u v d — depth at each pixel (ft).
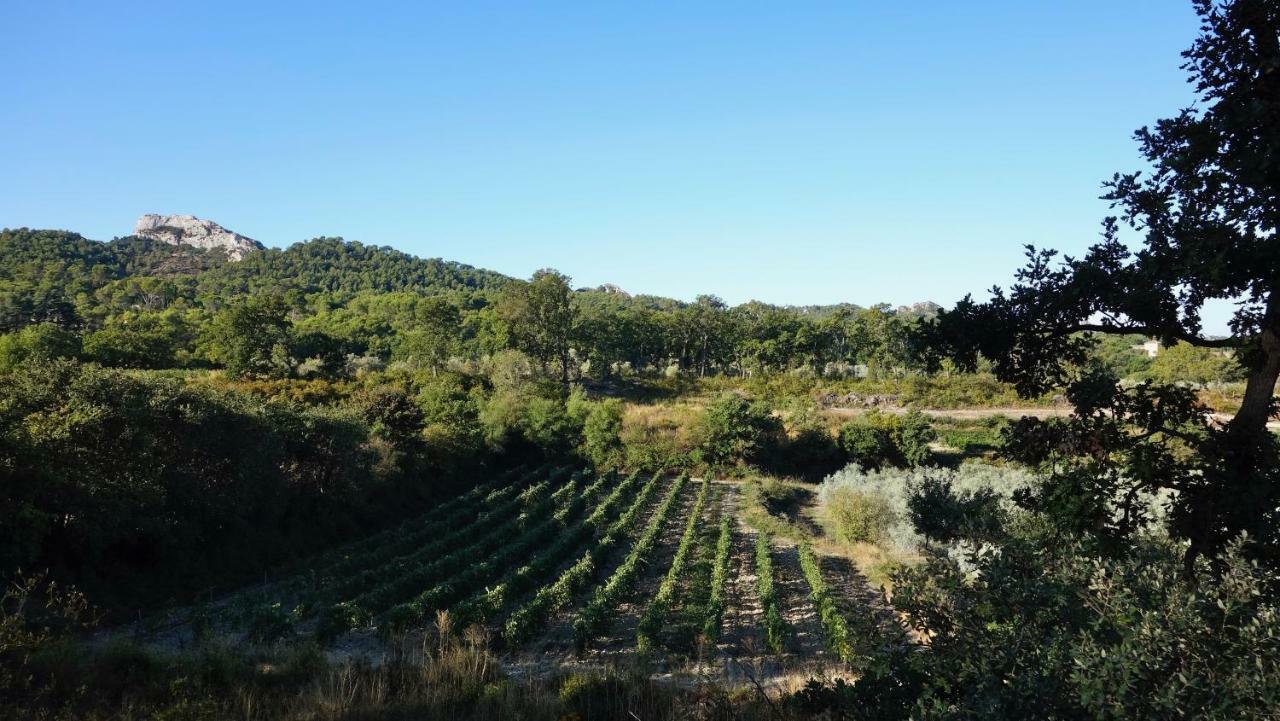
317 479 96.02
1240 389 129.90
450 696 32.83
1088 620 15.97
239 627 57.57
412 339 271.49
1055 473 25.61
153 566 65.98
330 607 62.59
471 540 98.32
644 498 136.05
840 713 22.38
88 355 199.00
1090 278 23.43
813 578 81.10
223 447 74.38
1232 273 21.16
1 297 291.38
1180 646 14.29
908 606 19.53
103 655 34.22
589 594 77.77
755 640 63.72
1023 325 25.40
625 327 290.15
